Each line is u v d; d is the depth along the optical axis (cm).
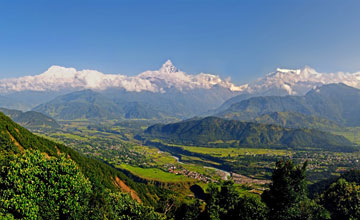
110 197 6322
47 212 4425
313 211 6425
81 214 4791
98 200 5284
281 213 5972
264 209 6147
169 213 8300
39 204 4416
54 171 4847
